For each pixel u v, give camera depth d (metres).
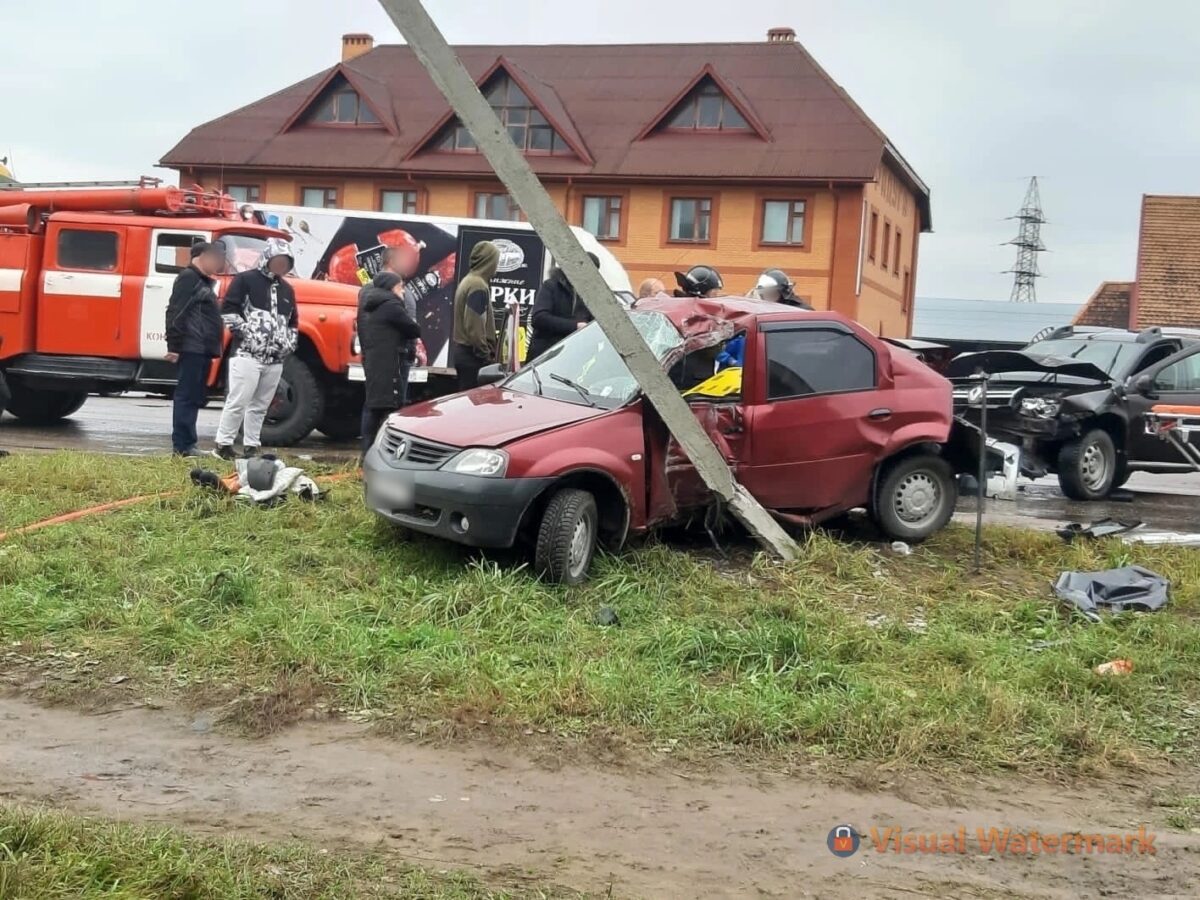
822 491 8.99
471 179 43.66
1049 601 8.16
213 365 14.16
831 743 5.62
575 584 7.66
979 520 9.04
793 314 9.02
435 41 7.75
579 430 7.80
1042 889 4.38
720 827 4.74
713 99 43.16
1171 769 5.67
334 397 14.76
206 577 7.25
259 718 5.57
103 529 8.45
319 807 4.72
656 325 8.78
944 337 59.78
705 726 5.71
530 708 5.72
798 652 6.68
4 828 4.02
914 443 9.29
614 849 4.48
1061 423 12.89
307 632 6.52
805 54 44.72
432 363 18.86
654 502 8.15
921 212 54.19
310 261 18.88
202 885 3.80
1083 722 6.02
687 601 7.56
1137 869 4.58
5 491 9.54
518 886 4.09
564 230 7.82
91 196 14.64
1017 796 5.25
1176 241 42.12
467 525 7.46
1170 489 15.73
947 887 4.34
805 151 41.53
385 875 4.08
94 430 15.12
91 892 3.70
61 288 14.30
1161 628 7.54
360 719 5.65
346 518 8.92
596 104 44.75
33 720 5.51
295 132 45.69
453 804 4.81
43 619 6.62
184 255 14.38
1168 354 14.30
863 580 8.39
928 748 5.62
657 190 42.47
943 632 7.36
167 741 5.34
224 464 11.02
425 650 6.43
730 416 8.59
